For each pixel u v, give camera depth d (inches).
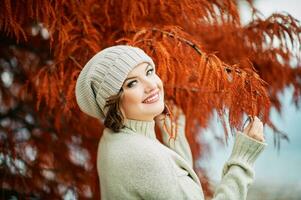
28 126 107.7
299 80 98.0
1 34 97.4
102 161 63.8
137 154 59.2
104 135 65.2
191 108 82.0
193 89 79.0
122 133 62.4
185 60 71.7
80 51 79.7
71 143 106.9
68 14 80.7
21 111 109.4
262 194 241.1
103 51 62.7
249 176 62.1
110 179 60.9
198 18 84.1
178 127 78.0
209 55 69.3
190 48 72.1
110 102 60.1
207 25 98.9
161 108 62.1
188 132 94.2
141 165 58.7
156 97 61.6
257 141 63.0
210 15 85.9
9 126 107.9
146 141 61.1
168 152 63.1
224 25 95.7
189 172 63.8
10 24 75.9
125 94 60.3
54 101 77.2
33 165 102.4
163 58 68.7
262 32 89.3
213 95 73.4
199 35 98.7
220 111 71.4
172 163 61.0
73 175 105.3
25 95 102.5
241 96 67.1
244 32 92.4
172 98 84.0
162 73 68.9
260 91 68.1
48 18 76.0
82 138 105.2
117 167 60.0
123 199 59.7
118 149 60.9
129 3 78.5
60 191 105.3
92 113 66.0
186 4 79.1
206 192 116.0
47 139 105.2
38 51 103.2
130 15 79.5
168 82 77.2
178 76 75.2
